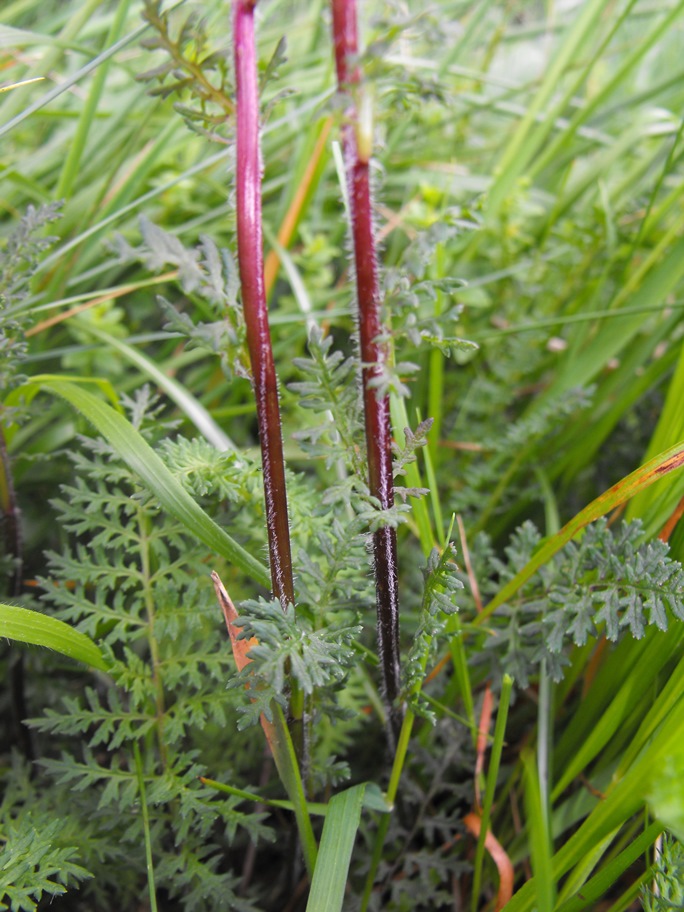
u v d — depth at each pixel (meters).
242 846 0.24
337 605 0.17
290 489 0.20
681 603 0.17
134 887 0.21
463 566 0.26
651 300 0.28
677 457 0.17
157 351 0.35
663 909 0.16
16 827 0.19
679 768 0.13
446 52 0.40
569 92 0.34
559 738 0.24
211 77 0.28
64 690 0.24
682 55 0.52
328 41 0.41
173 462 0.19
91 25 0.39
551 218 0.33
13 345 0.19
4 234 0.32
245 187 0.13
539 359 0.32
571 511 0.30
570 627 0.18
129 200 0.30
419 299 0.14
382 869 0.21
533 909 0.16
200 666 0.23
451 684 0.23
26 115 0.21
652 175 0.39
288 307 0.33
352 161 0.13
